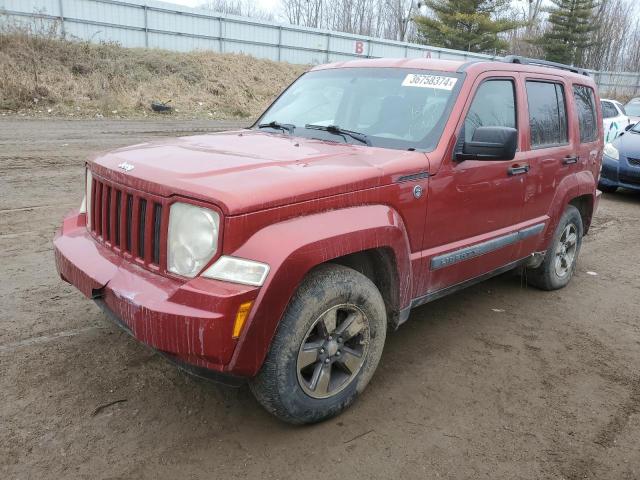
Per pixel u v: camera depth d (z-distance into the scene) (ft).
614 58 172.65
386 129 12.13
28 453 8.75
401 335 13.80
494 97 13.09
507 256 14.12
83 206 11.71
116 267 9.26
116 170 9.55
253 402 10.52
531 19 159.74
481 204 12.50
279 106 14.74
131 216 9.20
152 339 8.12
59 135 42.80
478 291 17.20
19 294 14.39
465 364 12.49
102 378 10.89
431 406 10.75
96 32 74.69
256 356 8.34
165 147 10.93
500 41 129.90
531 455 9.48
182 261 8.40
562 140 15.83
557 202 15.64
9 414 9.64
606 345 13.92
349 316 9.87
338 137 12.37
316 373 9.55
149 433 9.44
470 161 11.92
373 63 14.07
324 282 9.15
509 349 13.35
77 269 9.62
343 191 9.30
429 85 12.51
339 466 8.93
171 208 8.51
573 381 12.05
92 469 8.52
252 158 9.93
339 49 101.35
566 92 16.10
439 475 8.87
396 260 10.36
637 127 35.09
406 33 172.76
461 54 112.68
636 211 30.99
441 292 12.34
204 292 7.91
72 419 9.64
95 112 57.67
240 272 8.02
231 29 89.76
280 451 9.20
